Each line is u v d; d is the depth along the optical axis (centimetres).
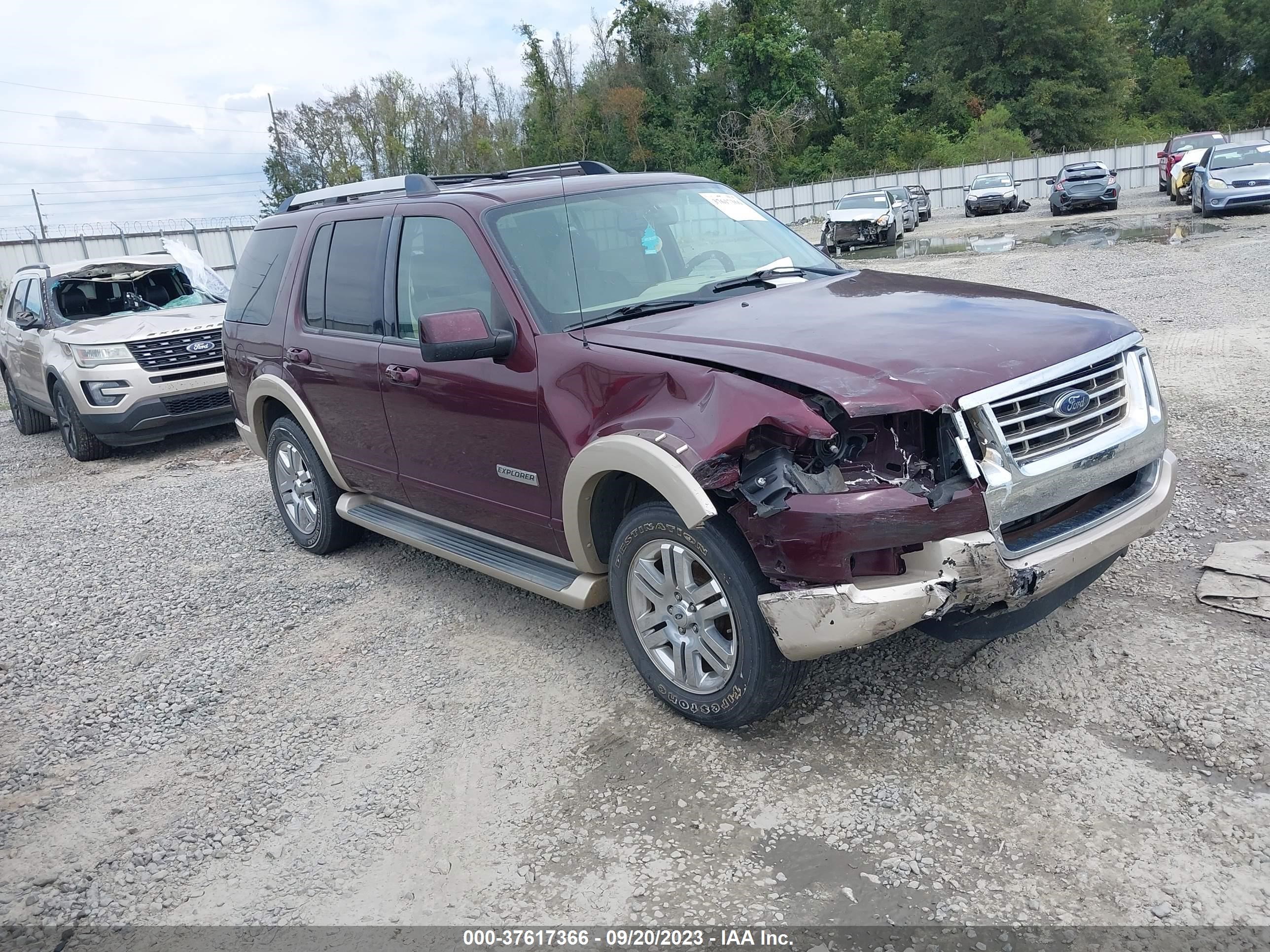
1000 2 6197
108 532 698
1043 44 6166
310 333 517
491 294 394
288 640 471
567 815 308
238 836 319
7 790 362
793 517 284
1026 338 316
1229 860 256
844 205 2788
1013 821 281
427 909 274
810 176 5766
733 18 5906
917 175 5153
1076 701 336
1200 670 345
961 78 6512
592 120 5672
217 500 758
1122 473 326
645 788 317
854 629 284
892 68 6544
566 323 376
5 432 1251
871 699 353
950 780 303
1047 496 302
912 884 261
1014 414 298
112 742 390
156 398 919
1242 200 2094
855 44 6275
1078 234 2214
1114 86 6231
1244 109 7025
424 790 332
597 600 381
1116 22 7319
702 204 463
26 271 1135
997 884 257
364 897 283
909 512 280
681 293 400
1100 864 260
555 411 363
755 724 346
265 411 594
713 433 299
